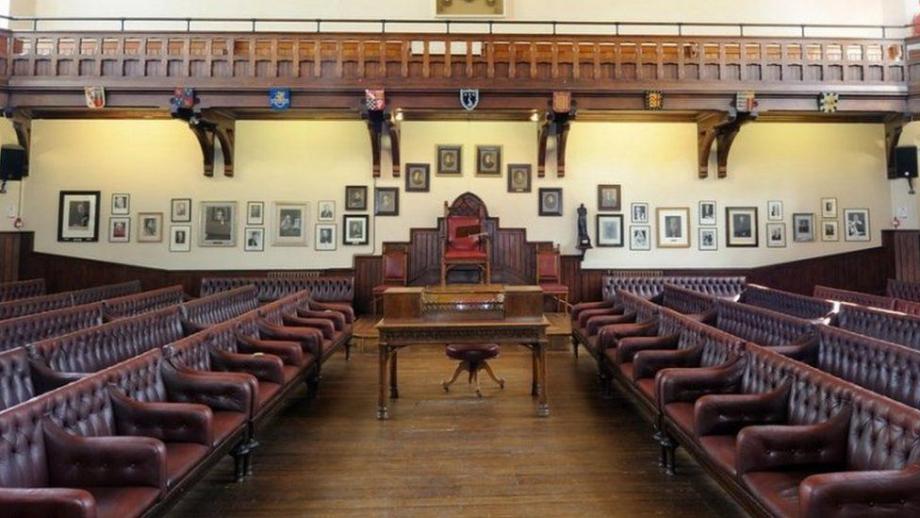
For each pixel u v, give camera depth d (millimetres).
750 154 8680
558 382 4875
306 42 6641
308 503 2637
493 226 8477
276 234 8414
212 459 2520
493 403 4242
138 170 8352
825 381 2318
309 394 4434
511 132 8539
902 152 8430
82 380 2328
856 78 6863
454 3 8570
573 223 8547
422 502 2643
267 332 4438
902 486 1649
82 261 8258
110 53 6594
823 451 2121
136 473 2023
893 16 8562
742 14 8680
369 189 8453
